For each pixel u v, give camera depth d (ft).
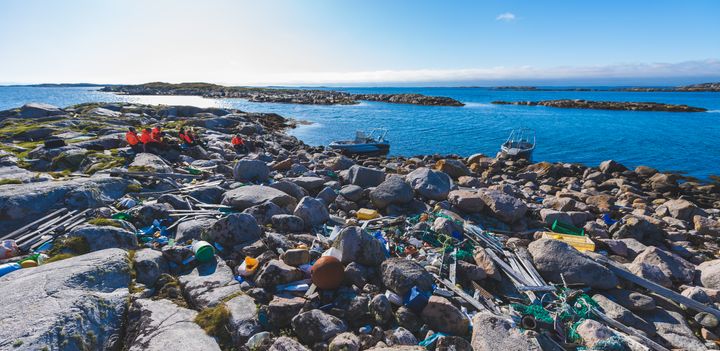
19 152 61.41
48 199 32.27
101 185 37.19
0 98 385.50
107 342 17.69
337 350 18.39
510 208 41.11
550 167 82.99
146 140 61.82
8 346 14.66
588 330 21.01
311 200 36.88
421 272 24.17
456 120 201.05
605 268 27.17
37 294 17.88
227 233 28.76
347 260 25.95
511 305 24.04
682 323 24.03
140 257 23.86
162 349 16.62
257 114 181.47
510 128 170.50
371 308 21.97
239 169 51.21
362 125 176.24
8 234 27.94
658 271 28.96
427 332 20.86
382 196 43.39
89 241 25.85
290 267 24.21
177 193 40.42
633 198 61.67
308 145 118.42
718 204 62.03
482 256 28.68
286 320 20.93
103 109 131.23
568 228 41.16
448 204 43.55
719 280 28.48
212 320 19.26
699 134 155.43
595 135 152.56
